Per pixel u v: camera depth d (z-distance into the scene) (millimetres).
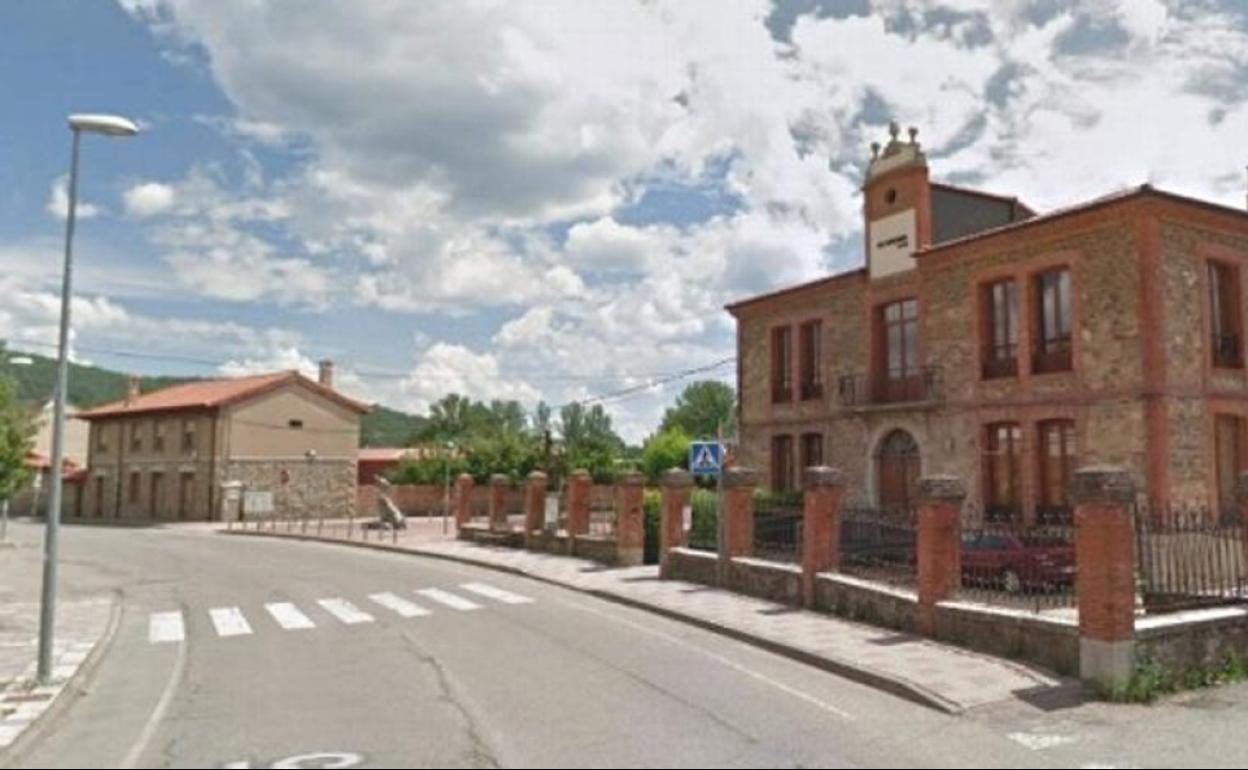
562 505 30406
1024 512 24000
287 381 53500
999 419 24750
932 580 13742
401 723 9430
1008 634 12266
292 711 10086
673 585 20266
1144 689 10602
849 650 12828
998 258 25031
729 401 82688
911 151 27953
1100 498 10891
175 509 52594
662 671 12000
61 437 12688
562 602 18844
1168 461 21172
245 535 41531
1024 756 8430
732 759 8156
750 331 34062
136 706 10695
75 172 13344
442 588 21281
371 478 68062
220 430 50750
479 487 55219
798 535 19125
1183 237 22156
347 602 19125
